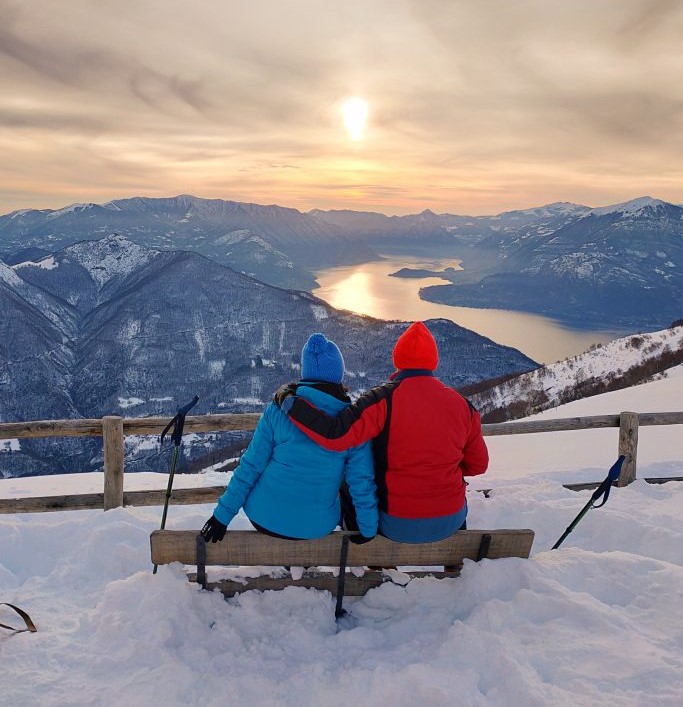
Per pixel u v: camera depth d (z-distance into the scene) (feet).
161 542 11.80
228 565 11.97
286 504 11.44
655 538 15.47
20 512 17.97
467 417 11.85
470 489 21.42
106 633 10.93
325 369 11.42
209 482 23.03
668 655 9.95
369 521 11.51
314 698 9.68
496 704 9.31
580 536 16.66
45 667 10.33
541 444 41.60
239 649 10.84
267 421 11.46
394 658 10.50
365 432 11.10
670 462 24.04
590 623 10.86
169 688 9.71
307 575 12.23
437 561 12.38
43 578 14.38
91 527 16.75
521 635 10.78
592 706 8.96
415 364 11.71
